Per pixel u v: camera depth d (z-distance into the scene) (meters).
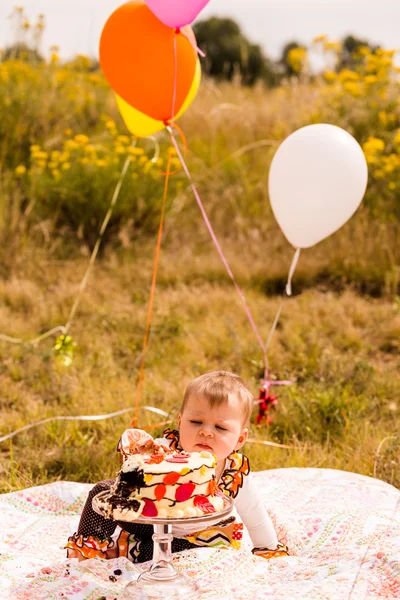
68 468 4.26
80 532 2.88
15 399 5.32
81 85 11.39
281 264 8.12
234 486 2.93
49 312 6.96
